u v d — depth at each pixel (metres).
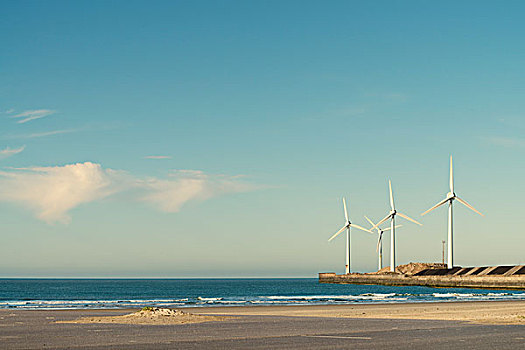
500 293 131.00
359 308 67.56
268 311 61.16
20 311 60.06
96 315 51.22
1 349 24.06
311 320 44.06
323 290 183.88
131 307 73.12
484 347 24.72
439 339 28.22
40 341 27.45
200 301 91.31
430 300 93.56
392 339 28.27
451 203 178.12
